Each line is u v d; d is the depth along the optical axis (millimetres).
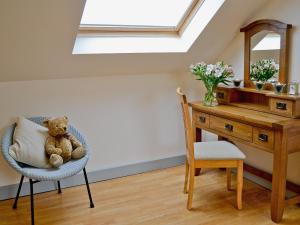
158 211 2596
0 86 2705
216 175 3270
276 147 2277
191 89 3586
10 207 2695
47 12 2154
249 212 2555
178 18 3039
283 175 2299
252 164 3156
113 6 2740
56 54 2578
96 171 3180
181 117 3570
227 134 2721
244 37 3004
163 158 3535
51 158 2453
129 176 3314
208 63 3449
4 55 2416
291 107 2377
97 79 3074
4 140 2475
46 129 2643
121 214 2557
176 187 3025
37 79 2818
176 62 3262
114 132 3238
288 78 2631
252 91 2854
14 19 2133
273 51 2688
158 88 3395
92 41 2764
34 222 2449
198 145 2762
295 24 2535
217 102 3070
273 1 2703
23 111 2818
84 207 2674
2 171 2799
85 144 2719
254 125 2436
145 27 2969
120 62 2963
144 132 3393
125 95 3234
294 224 2361
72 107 3010
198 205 2678
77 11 2225
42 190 2955
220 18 2820
